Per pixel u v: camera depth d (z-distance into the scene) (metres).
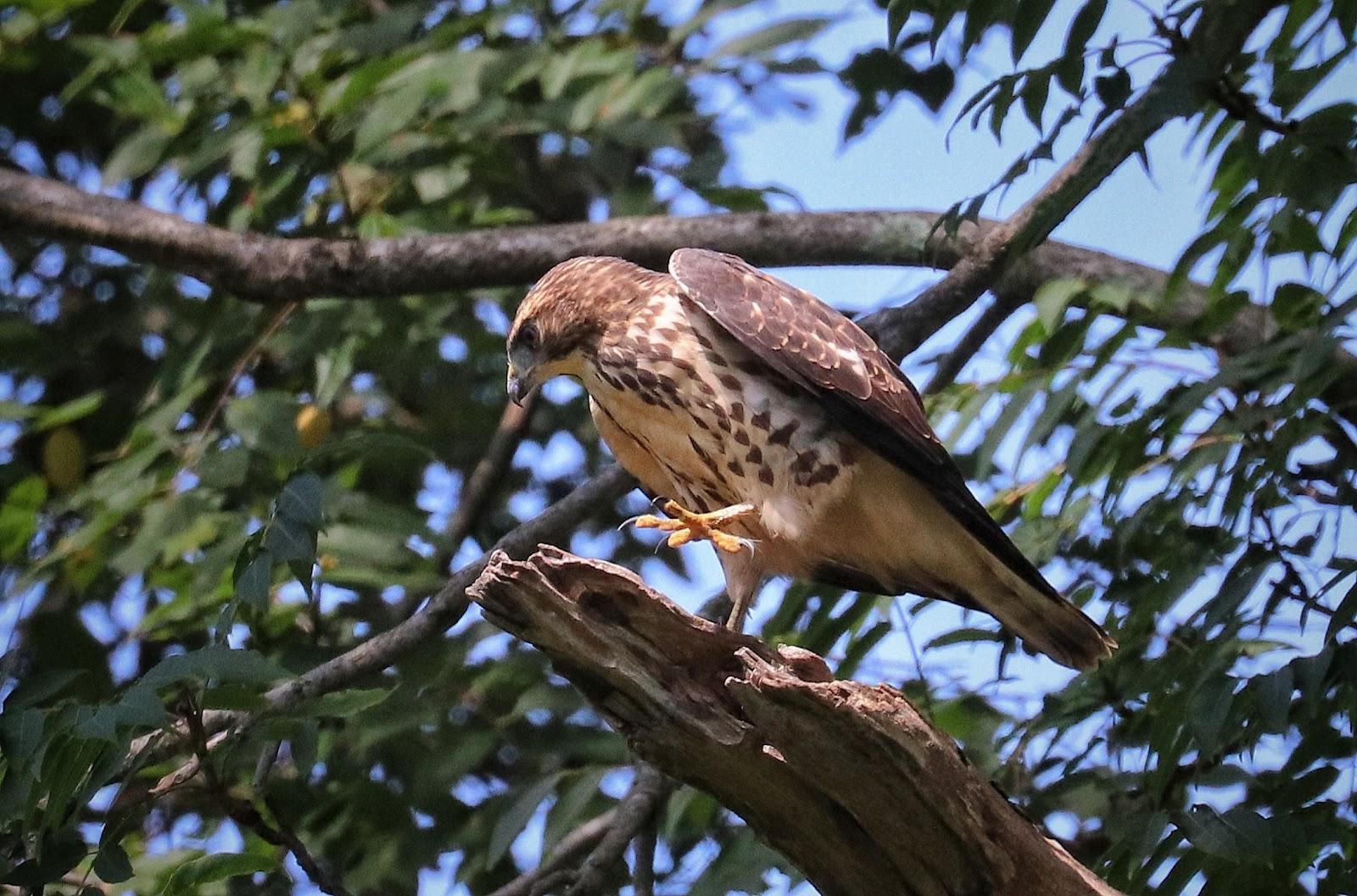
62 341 12.98
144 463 10.66
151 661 12.06
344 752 11.31
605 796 11.34
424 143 11.73
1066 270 10.70
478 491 12.56
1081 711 9.44
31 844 7.79
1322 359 7.89
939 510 9.04
